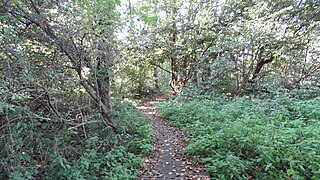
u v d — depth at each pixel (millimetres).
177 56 13344
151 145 5750
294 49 9625
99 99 5164
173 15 13070
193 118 7957
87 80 5164
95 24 4457
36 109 4082
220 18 11969
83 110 5172
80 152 4543
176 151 5602
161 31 12938
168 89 17656
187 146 5613
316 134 4742
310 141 4344
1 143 3400
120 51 5801
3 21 3547
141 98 14461
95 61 5156
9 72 3227
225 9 11742
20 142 3455
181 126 7711
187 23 12953
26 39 3924
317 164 3742
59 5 4016
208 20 11836
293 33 9695
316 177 3545
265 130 5078
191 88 12461
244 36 9523
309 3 9820
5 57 3342
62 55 4309
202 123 6695
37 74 3803
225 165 4148
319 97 7840
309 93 9203
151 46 12523
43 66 4012
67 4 4051
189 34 12914
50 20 4074
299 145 4344
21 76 3322
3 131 3326
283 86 10445
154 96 16562
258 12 9375
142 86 14727
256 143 4578
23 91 3430
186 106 9398
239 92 11344
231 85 12156
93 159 4523
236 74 11719
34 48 4137
